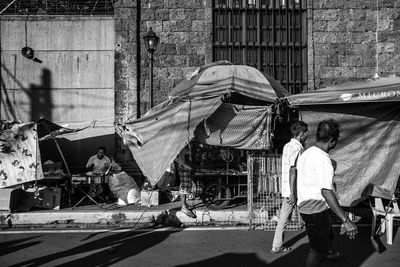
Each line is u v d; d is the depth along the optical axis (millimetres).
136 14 11281
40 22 11344
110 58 11383
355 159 7828
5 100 11242
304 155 4379
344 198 7723
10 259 5750
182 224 7844
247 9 11570
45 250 6164
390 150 7797
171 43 11336
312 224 4211
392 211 6648
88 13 12750
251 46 11523
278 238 5930
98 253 6012
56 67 11336
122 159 11039
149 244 6465
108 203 9258
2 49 11266
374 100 7266
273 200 7551
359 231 7105
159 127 8766
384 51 11477
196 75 9633
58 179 9078
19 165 8477
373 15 11531
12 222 7828
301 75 11570
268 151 8914
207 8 11359
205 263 5543
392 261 5543
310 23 11461
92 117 11297
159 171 8344
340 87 7898
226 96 8688
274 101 8656
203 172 8531
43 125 9602
